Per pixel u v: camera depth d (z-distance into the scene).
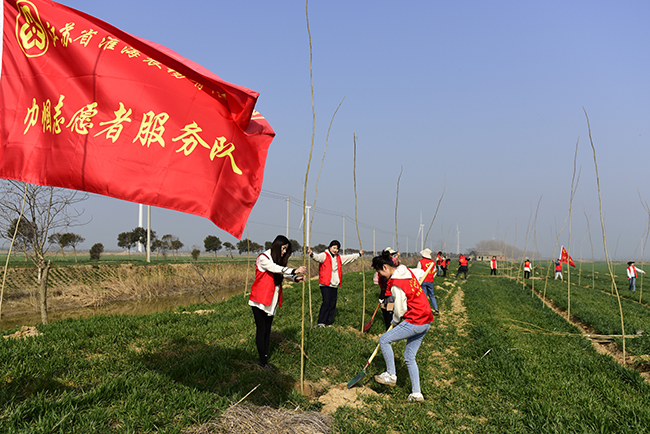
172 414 3.81
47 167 3.68
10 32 3.94
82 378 4.57
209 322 8.24
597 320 10.93
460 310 13.13
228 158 3.92
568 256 20.38
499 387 5.30
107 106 3.71
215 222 3.76
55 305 17.62
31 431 3.11
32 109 3.80
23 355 5.03
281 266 5.38
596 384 5.53
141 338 6.58
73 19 3.94
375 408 4.56
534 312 12.97
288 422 3.80
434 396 5.12
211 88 3.93
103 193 3.58
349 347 6.95
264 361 5.55
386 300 7.66
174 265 28.86
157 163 3.67
